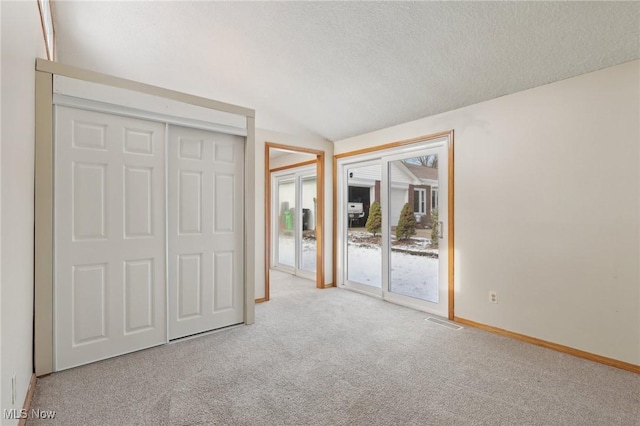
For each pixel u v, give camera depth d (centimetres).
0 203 126
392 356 250
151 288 263
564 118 258
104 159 240
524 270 281
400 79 303
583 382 212
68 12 246
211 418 173
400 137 391
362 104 359
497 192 299
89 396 192
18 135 160
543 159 270
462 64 265
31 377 199
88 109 231
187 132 285
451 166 333
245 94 354
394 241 405
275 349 262
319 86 333
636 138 225
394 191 407
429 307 361
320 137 469
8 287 140
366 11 228
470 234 320
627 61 227
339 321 330
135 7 240
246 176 320
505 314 294
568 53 231
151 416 174
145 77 326
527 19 211
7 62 136
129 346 252
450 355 252
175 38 273
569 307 256
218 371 224
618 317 233
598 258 242
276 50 281
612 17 197
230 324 311
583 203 249
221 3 234
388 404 187
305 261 571
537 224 273
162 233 268
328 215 486
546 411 181
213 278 300
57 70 217
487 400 191
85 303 232
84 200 231
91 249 234
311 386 206
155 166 264
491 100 304
